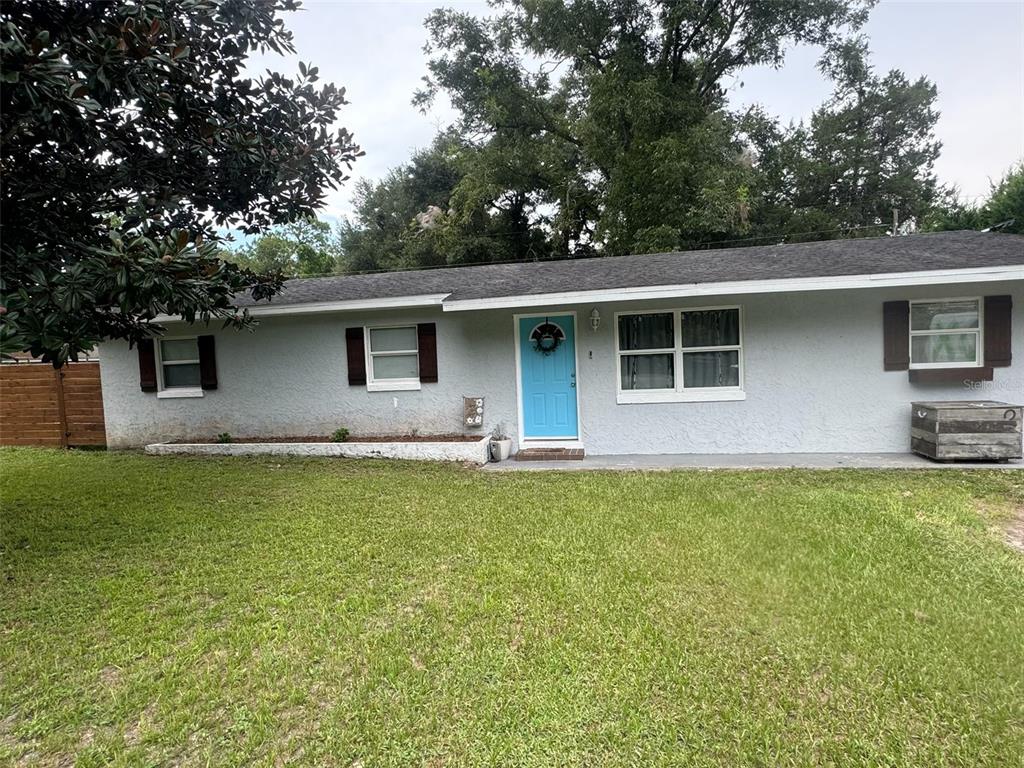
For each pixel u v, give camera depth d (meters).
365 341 9.16
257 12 6.05
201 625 3.41
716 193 16.06
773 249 9.45
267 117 6.51
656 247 16.45
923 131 24.69
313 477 7.25
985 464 6.86
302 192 6.87
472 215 23.41
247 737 2.47
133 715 2.63
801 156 24.80
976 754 2.26
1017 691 2.61
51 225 5.12
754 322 7.89
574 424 8.60
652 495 5.90
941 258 7.11
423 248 25.30
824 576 3.81
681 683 2.72
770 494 5.80
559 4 19.00
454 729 2.47
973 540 4.46
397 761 2.30
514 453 8.58
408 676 2.83
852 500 5.49
